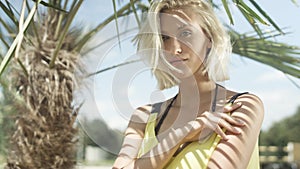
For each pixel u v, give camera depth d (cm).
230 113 120
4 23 274
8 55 142
